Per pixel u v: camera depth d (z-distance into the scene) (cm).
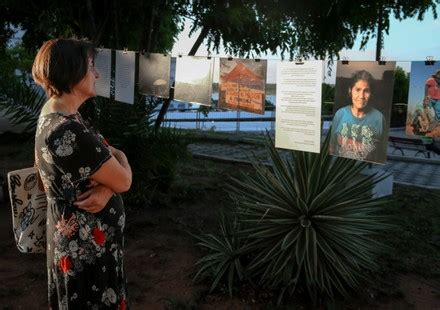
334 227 379
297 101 296
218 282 385
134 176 557
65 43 203
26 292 374
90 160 196
